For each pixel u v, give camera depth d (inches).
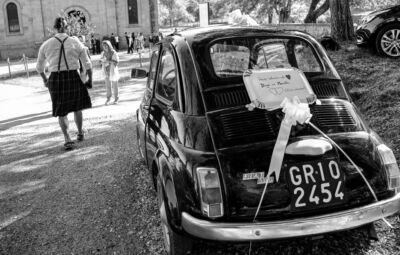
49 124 386.6
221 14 1935.3
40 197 206.8
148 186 207.0
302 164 117.5
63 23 269.7
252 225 111.3
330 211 117.0
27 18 1800.0
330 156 119.6
